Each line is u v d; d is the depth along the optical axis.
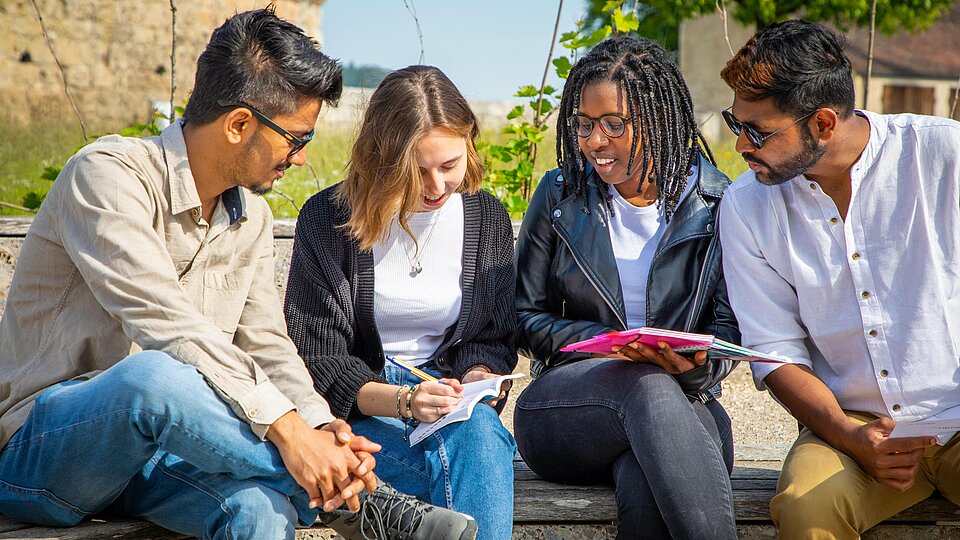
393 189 2.49
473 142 2.64
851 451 2.36
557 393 2.50
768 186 2.56
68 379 2.27
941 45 27.91
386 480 2.39
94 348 2.28
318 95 2.33
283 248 3.68
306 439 2.14
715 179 2.73
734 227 2.59
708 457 2.25
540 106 4.22
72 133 8.71
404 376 2.60
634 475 2.33
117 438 2.08
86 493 2.18
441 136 2.49
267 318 2.49
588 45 4.03
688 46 20.83
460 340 2.66
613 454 2.43
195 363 2.14
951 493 2.44
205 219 2.43
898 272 2.43
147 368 2.07
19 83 12.55
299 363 2.45
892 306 2.44
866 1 16.81
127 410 2.05
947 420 2.16
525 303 2.76
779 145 2.40
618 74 2.52
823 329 2.52
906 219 2.42
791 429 3.61
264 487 2.15
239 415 2.13
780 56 2.34
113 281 2.17
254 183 2.37
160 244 2.24
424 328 2.68
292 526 2.17
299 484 2.15
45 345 2.29
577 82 2.61
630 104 2.51
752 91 2.38
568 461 2.51
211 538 2.18
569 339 2.63
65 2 12.79
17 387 2.27
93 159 2.26
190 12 13.41
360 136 2.55
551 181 2.78
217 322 2.42
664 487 2.21
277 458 2.15
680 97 2.62
